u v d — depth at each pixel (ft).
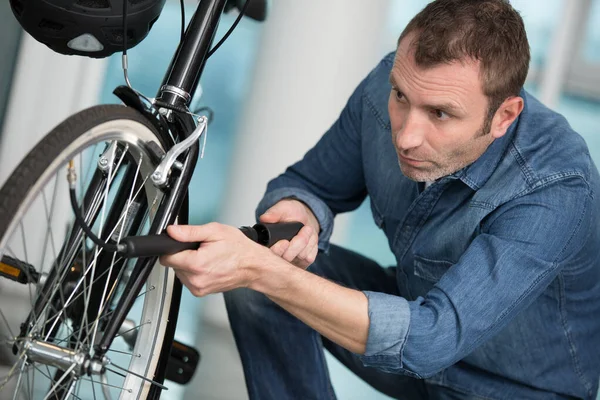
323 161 6.20
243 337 5.65
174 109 4.54
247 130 8.98
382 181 5.76
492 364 5.62
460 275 4.74
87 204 4.54
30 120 8.09
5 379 4.13
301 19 8.80
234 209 9.01
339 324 4.60
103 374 4.18
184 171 4.42
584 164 5.06
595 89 17.63
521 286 4.78
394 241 5.74
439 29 4.40
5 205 3.66
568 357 5.62
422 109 4.51
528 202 4.87
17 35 7.90
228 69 13.65
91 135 3.99
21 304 7.54
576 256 5.30
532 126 5.16
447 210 5.34
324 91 8.84
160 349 5.06
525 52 4.63
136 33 4.90
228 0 5.44
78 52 4.95
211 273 4.18
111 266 4.44
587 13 17.31
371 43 8.96
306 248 5.06
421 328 4.61
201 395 7.53
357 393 8.11
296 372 5.64
